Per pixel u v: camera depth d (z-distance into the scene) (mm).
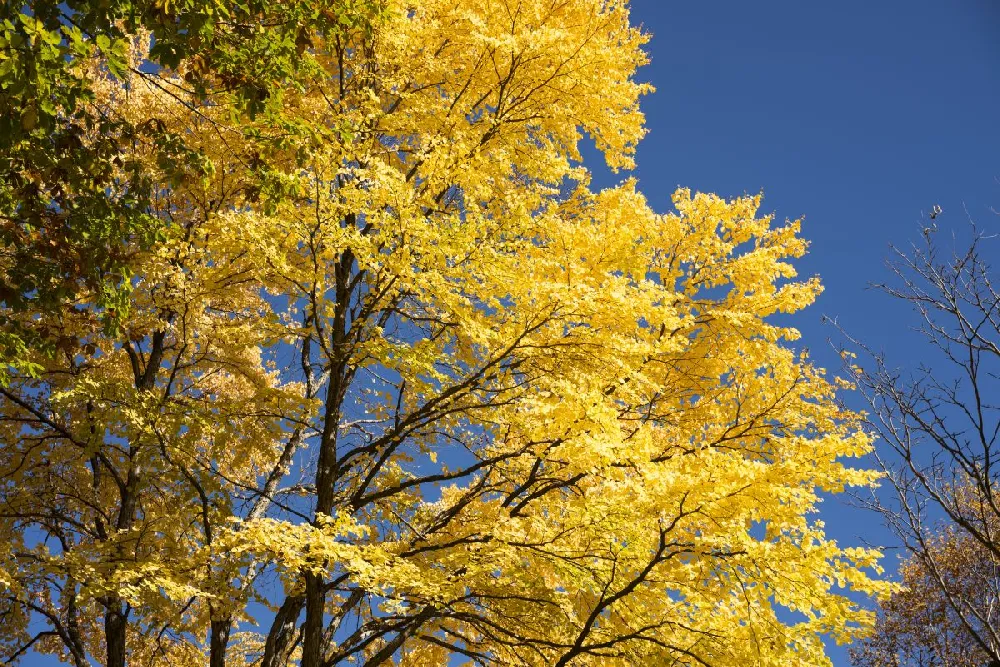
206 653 7426
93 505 7129
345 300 6383
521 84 6738
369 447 5660
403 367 5109
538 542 4977
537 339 5031
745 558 4070
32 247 4797
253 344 6117
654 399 6352
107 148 4844
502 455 5379
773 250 6680
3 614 6730
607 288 4727
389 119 6074
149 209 6961
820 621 4270
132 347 7340
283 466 7199
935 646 6445
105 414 5332
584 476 5707
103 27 3996
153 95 6508
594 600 5469
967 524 4219
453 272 4945
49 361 6914
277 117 4984
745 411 6125
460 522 6031
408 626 5418
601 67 6570
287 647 5844
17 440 7324
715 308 6512
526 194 5391
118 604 5953
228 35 4625
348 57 7043
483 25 6078
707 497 3957
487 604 5219
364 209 5059
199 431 5836
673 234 6633
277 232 5246
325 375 7754
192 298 5773
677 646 4562
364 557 4406
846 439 4098
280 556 4504
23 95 3838
